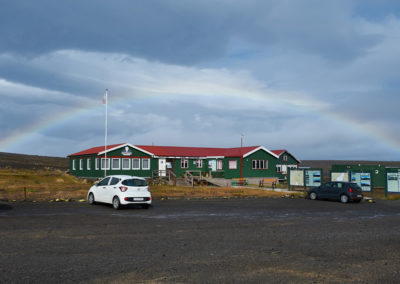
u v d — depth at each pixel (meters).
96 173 41.12
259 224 14.01
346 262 8.18
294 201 25.72
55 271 7.14
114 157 41.06
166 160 46.12
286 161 51.16
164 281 6.62
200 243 10.09
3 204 19.08
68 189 28.39
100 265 7.62
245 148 48.38
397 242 10.59
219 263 7.93
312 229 12.96
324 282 6.71
